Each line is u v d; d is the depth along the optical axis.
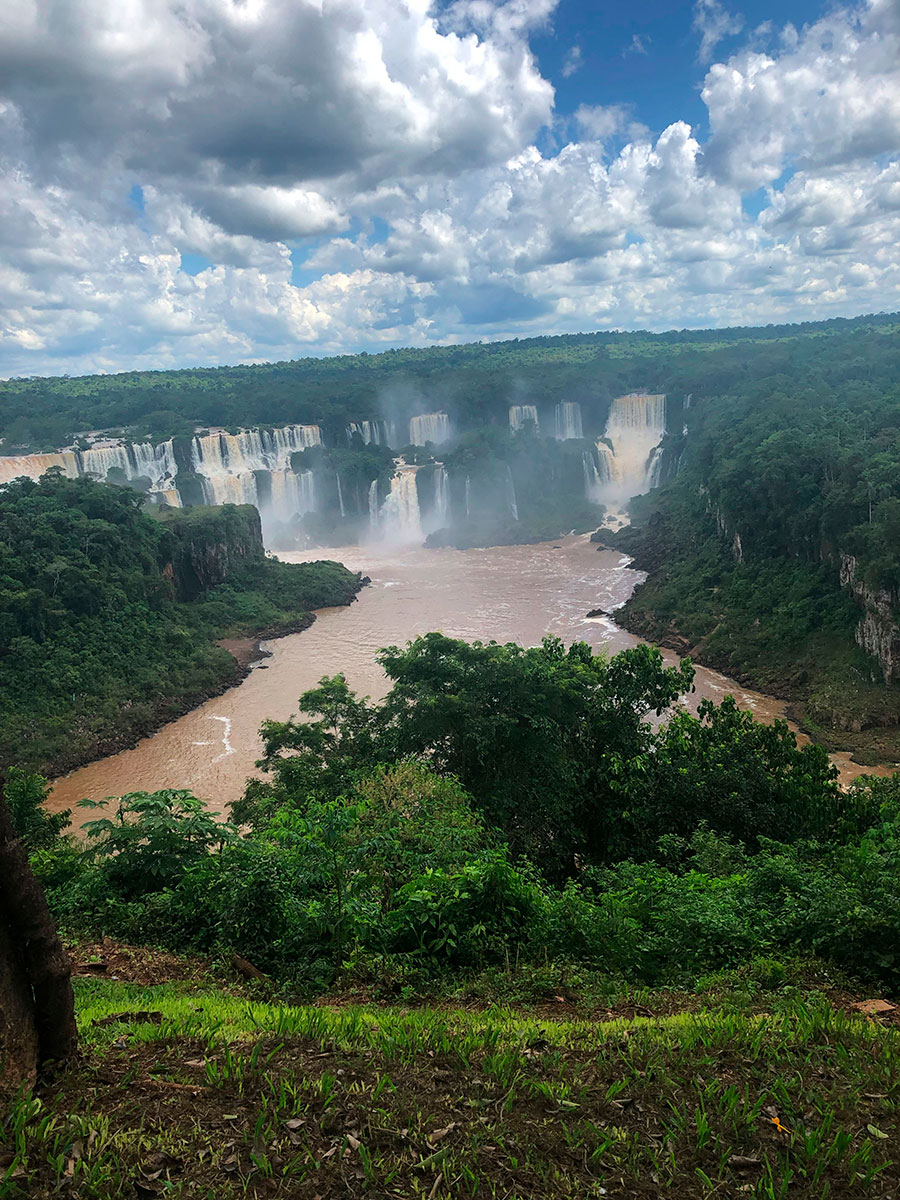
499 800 22.48
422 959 10.29
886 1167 4.43
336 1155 4.42
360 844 11.69
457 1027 6.63
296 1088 5.03
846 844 17.92
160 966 11.14
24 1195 3.98
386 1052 5.62
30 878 5.02
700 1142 4.59
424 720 23.23
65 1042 5.16
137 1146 4.36
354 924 10.64
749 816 22.27
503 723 22.94
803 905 10.63
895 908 9.18
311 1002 9.35
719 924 10.14
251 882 11.62
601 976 9.74
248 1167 4.27
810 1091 5.19
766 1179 4.28
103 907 13.48
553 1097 5.07
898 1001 8.50
